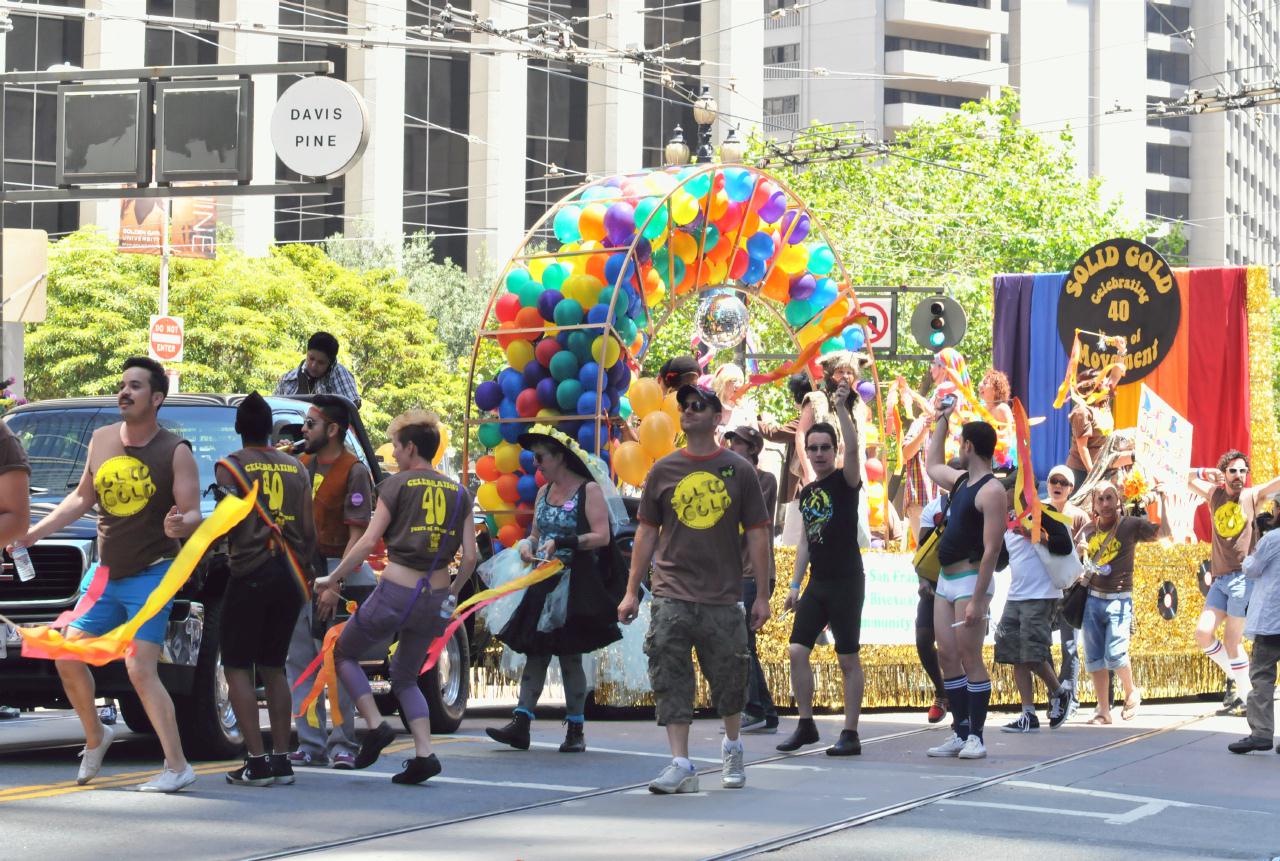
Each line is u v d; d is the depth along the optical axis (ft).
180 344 126.62
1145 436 74.08
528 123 237.45
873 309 96.58
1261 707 47.98
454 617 41.60
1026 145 211.82
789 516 57.93
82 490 35.65
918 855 30.66
